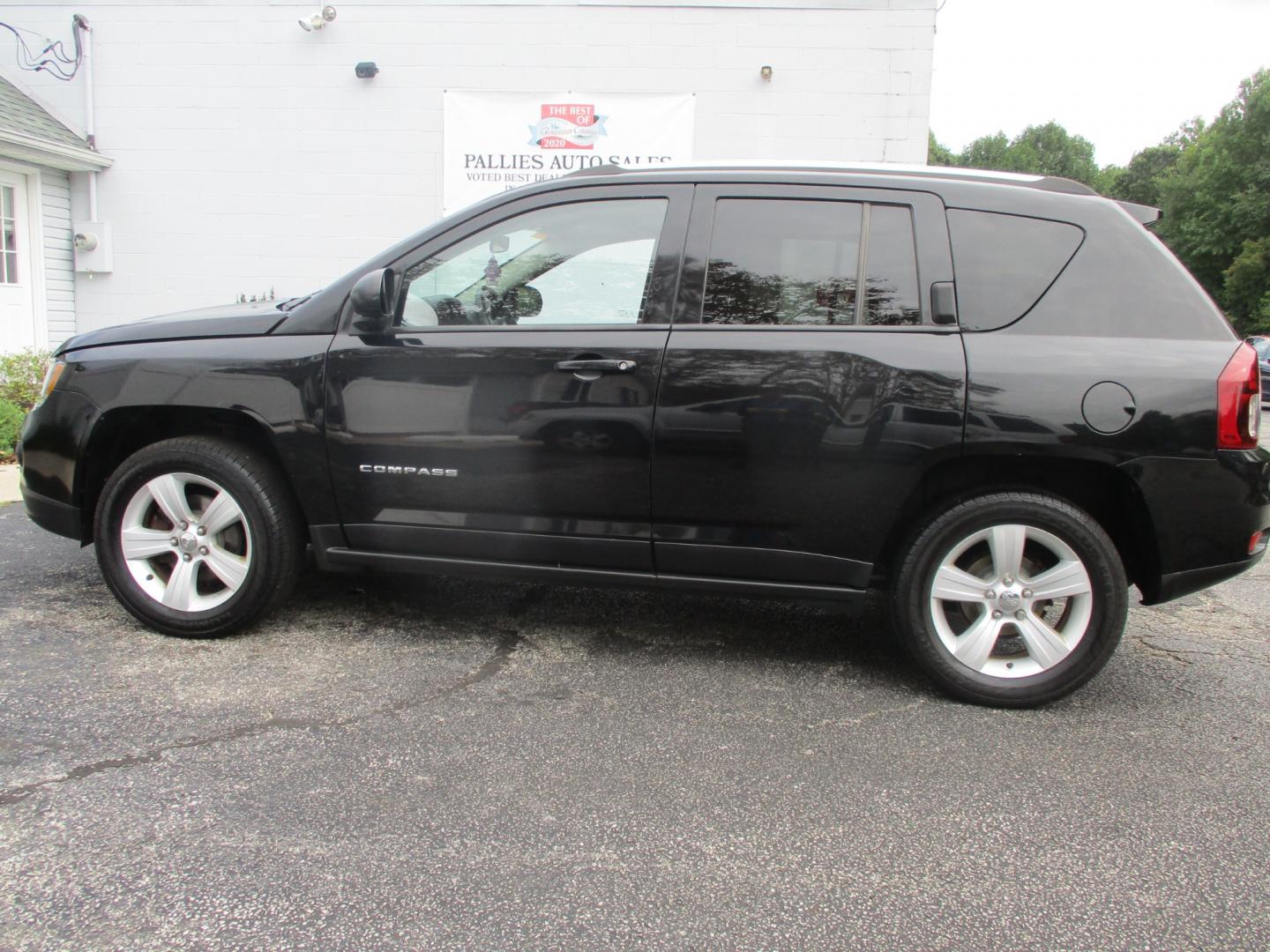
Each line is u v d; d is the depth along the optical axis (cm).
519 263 334
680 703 311
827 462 308
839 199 319
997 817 244
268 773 254
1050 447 295
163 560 365
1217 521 295
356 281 334
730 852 224
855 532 312
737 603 422
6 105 849
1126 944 194
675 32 862
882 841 231
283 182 905
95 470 363
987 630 314
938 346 303
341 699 304
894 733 293
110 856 214
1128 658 369
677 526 322
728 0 854
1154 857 227
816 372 306
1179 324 299
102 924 191
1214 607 441
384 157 898
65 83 901
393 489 337
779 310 316
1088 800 254
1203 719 310
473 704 303
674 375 313
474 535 335
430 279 338
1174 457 292
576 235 331
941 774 267
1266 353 1872
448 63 881
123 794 240
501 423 325
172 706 294
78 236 916
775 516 315
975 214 312
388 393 332
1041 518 304
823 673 343
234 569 347
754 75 863
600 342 319
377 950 186
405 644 356
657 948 190
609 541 327
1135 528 306
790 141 870
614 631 379
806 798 251
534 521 331
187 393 341
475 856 219
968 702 317
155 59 895
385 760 263
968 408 298
